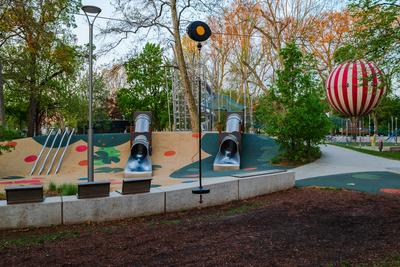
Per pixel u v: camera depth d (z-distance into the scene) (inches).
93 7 473.1
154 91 1718.8
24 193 257.0
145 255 187.9
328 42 1250.6
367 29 343.0
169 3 937.5
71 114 1473.9
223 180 356.8
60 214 263.7
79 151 831.7
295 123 666.8
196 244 205.3
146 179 299.6
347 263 175.0
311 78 703.1
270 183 396.8
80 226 262.5
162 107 1711.4
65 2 1035.3
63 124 1750.7
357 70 483.5
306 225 245.9
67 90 1407.5
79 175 705.6
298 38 1185.4
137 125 872.3
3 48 1143.6
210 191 332.2
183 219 279.1
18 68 1121.4
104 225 265.7
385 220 260.2
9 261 182.7
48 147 833.5
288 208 305.3
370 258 182.1
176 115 1236.5
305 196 370.0
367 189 414.0
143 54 1615.4
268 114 725.3
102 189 280.8
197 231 234.5
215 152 820.0
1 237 232.2
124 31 907.4
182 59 959.6
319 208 302.7
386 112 1968.5
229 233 228.1
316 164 665.6
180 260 179.6
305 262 176.2
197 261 177.8
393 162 692.1
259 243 205.6
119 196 284.7
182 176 650.8
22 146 824.3
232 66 1604.3
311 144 728.3
